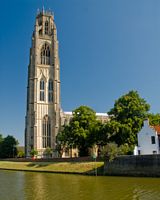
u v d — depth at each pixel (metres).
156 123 89.19
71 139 108.88
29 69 163.75
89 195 35.09
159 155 54.75
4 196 36.12
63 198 33.41
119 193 35.91
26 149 149.38
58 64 161.00
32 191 40.03
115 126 83.69
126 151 71.94
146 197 32.62
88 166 72.06
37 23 163.75
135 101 90.06
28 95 160.38
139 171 57.38
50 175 68.81
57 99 153.75
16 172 85.44
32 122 147.62
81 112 108.94
